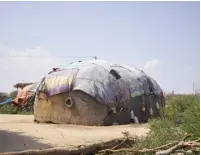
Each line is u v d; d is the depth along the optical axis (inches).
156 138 442.9
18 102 987.3
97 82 740.7
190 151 382.6
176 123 637.3
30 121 826.2
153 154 396.5
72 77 753.0
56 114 755.4
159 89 917.8
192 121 471.8
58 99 755.4
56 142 473.7
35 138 503.8
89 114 724.0
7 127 642.2
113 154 410.6
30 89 980.6
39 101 795.4
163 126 582.9
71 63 827.4
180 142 397.1
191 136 442.3
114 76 778.8
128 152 408.2
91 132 597.9
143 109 802.8
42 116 780.0
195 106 501.7
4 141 465.7
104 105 721.0
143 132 593.6
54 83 767.1
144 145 432.1
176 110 761.6
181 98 916.0
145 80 860.6
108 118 723.4
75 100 735.7
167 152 376.5
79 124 729.6
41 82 806.5
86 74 751.7
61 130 616.1
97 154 413.1
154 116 853.8
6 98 1259.8
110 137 533.3
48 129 624.7
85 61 813.9
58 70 804.0
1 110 1183.6
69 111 740.7
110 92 738.2
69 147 409.4
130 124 737.6
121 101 749.9
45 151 381.1
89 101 726.5
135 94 791.7
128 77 806.5
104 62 815.7
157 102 879.1
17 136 515.2
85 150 414.9
